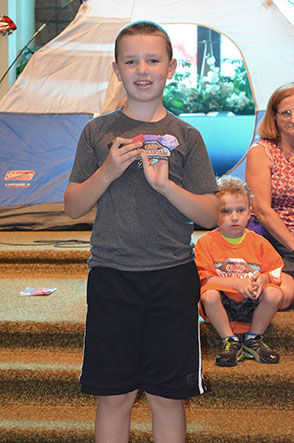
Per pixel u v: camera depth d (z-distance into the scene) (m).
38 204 4.92
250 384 2.50
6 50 7.05
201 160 1.88
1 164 4.98
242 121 5.24
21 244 4.16
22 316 2.84
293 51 4.95
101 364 1.83
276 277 2.65
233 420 2.39
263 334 2.74
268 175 2.94
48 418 2.40
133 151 1.72
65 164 4.98
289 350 2.75
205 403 2.52
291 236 2.83
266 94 5.08
